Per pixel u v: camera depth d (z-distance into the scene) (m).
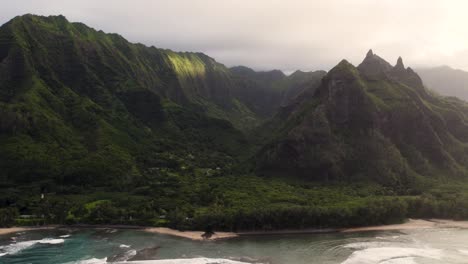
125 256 171.25
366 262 161.75
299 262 162.75
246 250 178.88
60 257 170.00
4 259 167.12
